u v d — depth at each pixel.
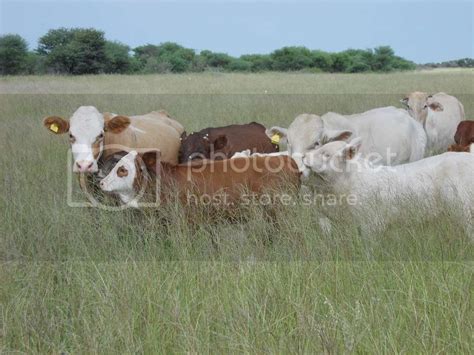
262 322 4.91
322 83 34.41
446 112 14.54
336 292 5.48
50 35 63.41
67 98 23.34
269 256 6.25
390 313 4.97
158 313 5.25
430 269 5.71
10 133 14.69
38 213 7.55
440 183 7.41
